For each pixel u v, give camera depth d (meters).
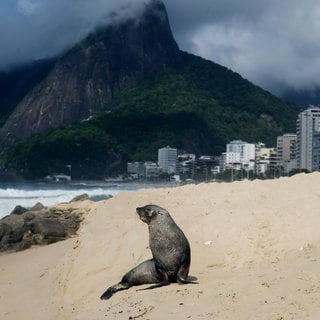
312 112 165.75
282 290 8.67
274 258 11.28
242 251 11.96
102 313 9.62
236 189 18.31
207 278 10.65
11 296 14.21
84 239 15.51
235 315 8.04
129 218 16.89
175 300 9.28
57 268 15.45
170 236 10.41
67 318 10.78
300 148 167.00
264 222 13.03
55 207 26.11
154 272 10.72
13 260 19.53
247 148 175.50
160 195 19.41
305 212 13.21
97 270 12.98
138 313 8.95
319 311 7.68
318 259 10.24
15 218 25.05
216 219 13.92
